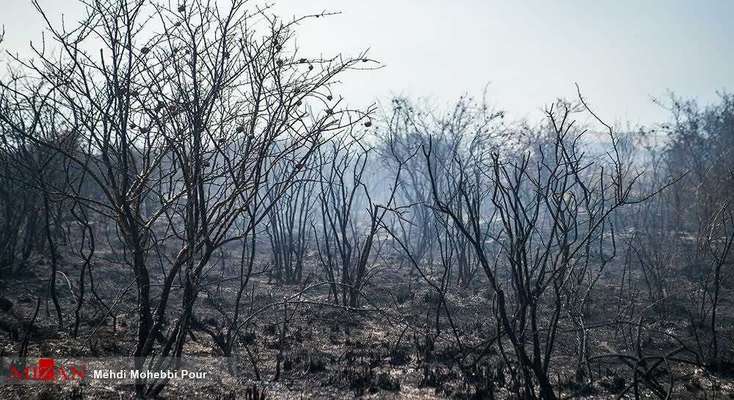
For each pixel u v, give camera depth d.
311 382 6.97
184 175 5.80
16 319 8.57
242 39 6.08
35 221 11.95
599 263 15.39
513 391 6.85
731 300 11.99
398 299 12.08
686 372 7.84
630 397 6.83
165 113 6.01
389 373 7.53
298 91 5.96
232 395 6.00
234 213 5.95
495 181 6.19
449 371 7.60
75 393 5.57
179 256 5.84
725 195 15.35
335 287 11.12
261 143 6.03
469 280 13.31
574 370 7.81
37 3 5.52
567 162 6.48
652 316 10.86
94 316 9.08
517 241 6.07
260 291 12.38
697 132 24.06
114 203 5.80
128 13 5.80
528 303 6.01
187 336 8.34
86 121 5.94
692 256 14.66
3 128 7.45
